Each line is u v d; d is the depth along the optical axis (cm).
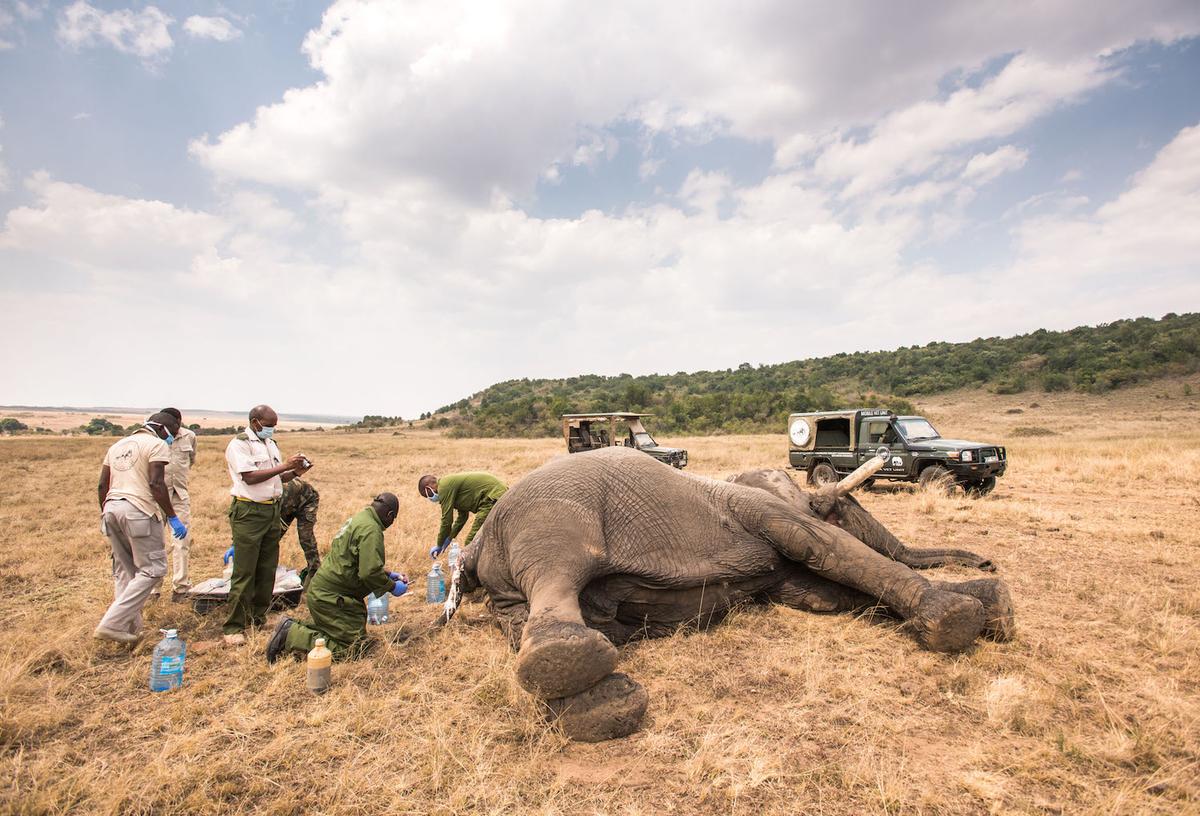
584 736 357
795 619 534
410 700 421
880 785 293
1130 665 424
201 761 354
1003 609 461
